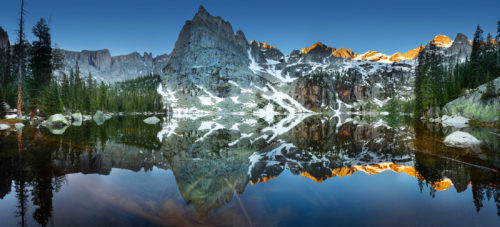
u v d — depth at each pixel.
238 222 4.41
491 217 4.86
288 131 30.03
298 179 7.91
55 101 40.94
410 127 32.94
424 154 12.97
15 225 4.12
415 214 4.98
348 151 14.66
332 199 5.89
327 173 8.90
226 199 5.78
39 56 32.72
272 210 5.09
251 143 18.56
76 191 6.08
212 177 8.01
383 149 15.07
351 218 4.71
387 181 7.70
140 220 4.40
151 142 17.58
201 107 173.25
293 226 4.22
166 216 4.62
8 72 53.34
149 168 9.21
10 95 42.69
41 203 5.19
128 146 14.97
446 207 5.45
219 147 16.16
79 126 30.34
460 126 33.69
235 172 8.87
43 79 33.75
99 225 4.16
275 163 10.91
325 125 41.81
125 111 92.88
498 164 10.16
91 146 14.21
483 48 55.19
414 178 8.08
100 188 6.38
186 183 7.15
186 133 26.16
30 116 35.47
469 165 10.05
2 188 6.28
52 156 10.76
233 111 170.12
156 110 125.88
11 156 10.48
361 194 6.34
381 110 162.00
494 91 37.66
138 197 5.71
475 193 6.49
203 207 5.18
